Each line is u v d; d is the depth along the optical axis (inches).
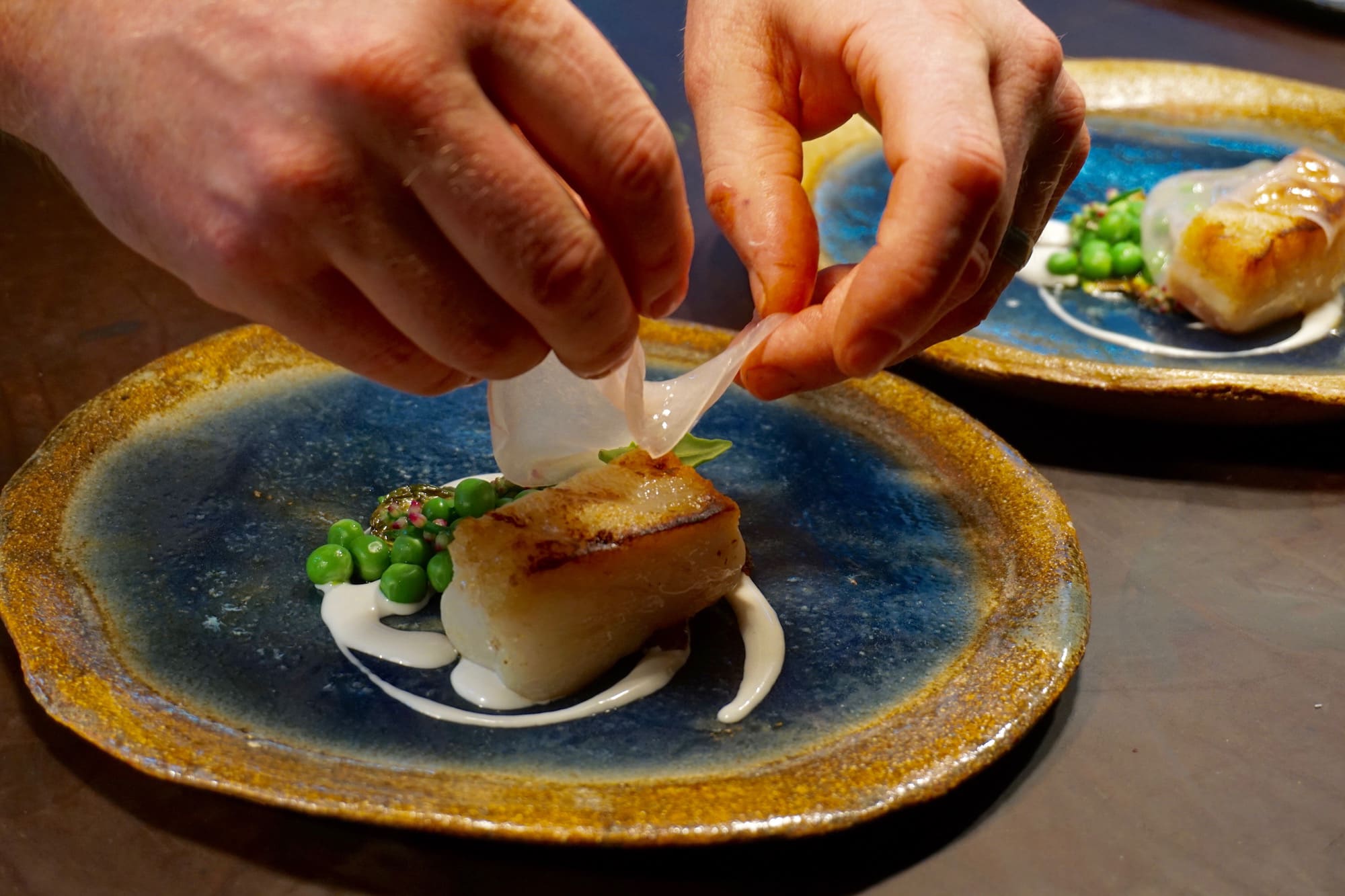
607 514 18.1
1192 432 21.9
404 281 14.7
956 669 17.9
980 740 16.6
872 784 16.2
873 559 19.4
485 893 15.8
